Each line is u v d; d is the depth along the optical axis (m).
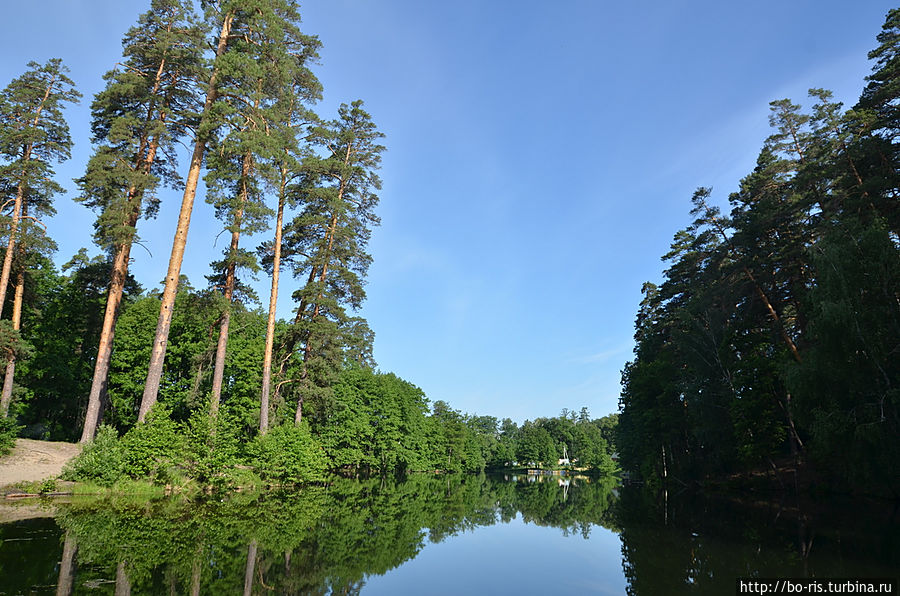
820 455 23.52
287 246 33.16
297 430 28.66
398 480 50.47
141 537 12.42
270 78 25.84
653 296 53.06
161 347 22.83
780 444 33.06
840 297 20.84
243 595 8.11
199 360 28.77
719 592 9.68
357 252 34.97
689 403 36.03
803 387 21.31
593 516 24.00
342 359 34.75
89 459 19.45
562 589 9.84
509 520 22.27
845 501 25.25
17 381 35.41
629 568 11.96
